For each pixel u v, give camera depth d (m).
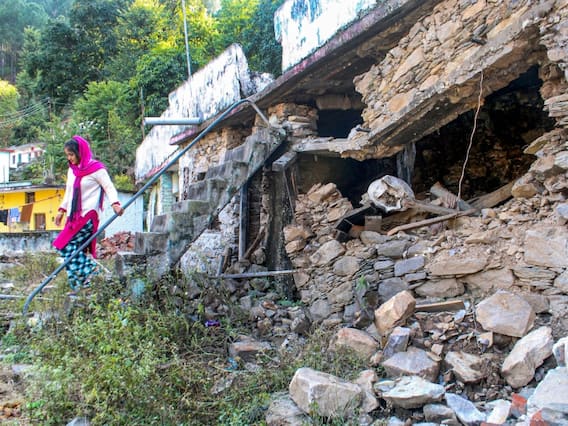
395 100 5.19
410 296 4.24
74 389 3.27
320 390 3.27
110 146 23.23
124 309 4.27
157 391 3.32
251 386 3.75
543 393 2.84
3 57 48.00
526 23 3.74
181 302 5.32
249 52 20.34
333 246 5.77
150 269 5.12
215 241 8.94
